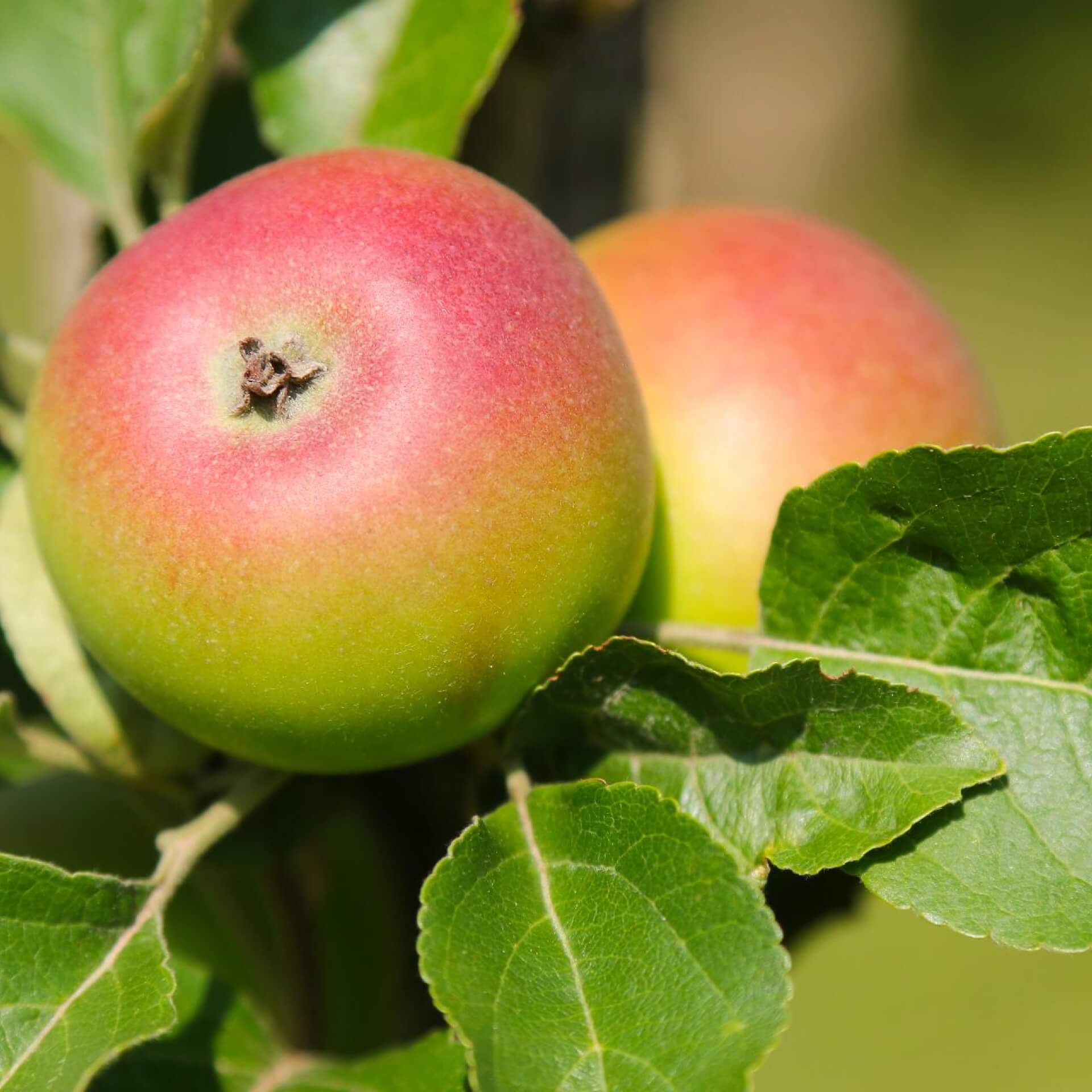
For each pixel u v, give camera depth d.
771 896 0.79
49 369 0.74
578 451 0.73
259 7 0.80
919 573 0.75
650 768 0.75
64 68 0.81
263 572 0.72
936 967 1.83
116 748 0.76
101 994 0.73
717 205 0.81
